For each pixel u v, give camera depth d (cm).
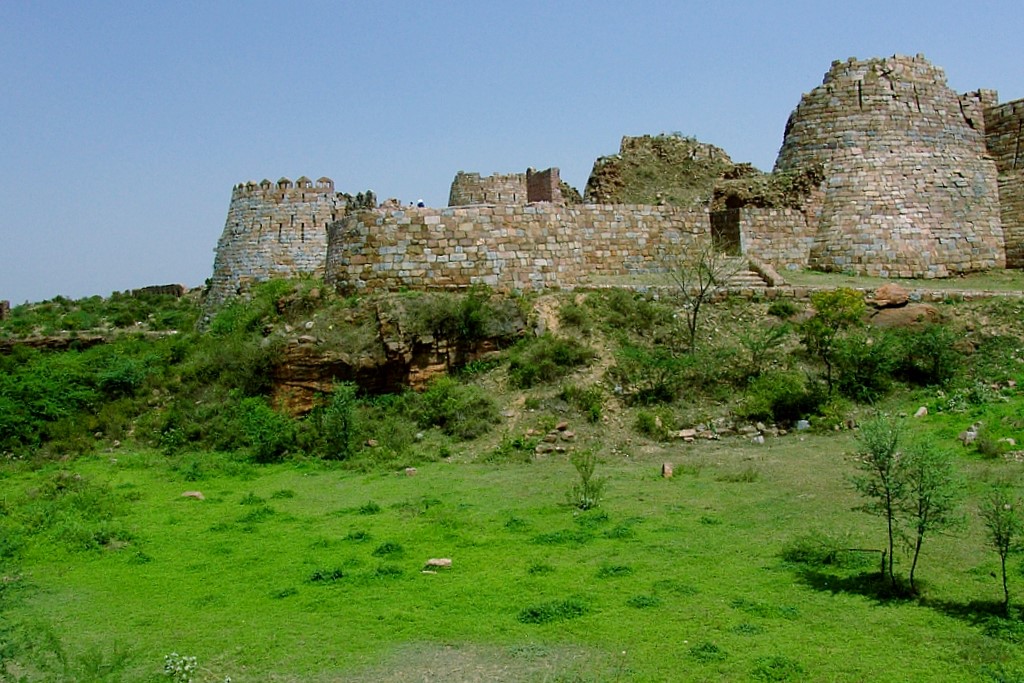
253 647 1162
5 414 2900
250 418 2606
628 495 1800
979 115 3634
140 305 6638
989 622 1096
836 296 2511
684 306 2859
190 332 4697
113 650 1156
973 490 1606
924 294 2823
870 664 1016
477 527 1656
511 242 2938
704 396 2414
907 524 1373
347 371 2631
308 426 2517
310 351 2650
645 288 2930
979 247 3388
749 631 1118
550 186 4462
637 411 2352
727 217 3384
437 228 2900
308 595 1346
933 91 3556
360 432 2448
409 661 1100
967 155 3519
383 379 2664
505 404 2458
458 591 1325
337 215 4909
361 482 2114
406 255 2891
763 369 2508
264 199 4872
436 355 2662
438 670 1070
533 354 2583
